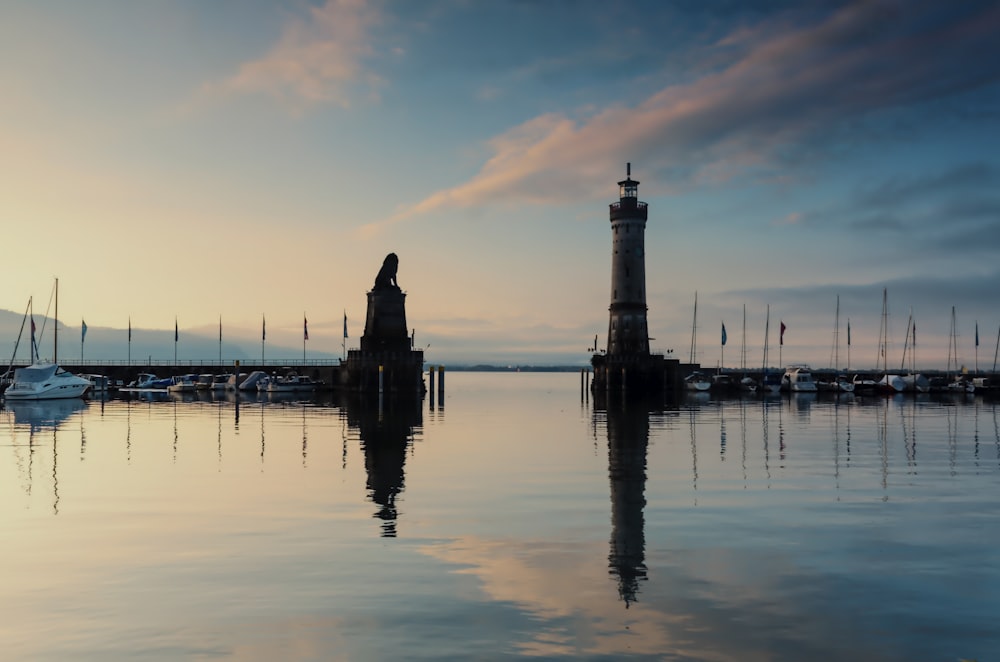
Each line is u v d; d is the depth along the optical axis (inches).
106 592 776.3
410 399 4357.8
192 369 5890.8
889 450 1921.8
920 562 886.4
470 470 1563.7
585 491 1325.0
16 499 1245.7
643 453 1855.3
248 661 619.2
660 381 5019.7
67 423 2674.7
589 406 3971.5
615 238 5009.8
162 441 2090.3
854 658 628.4
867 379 5487.2
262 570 848.3
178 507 1182.3
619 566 869.8
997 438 2217.0
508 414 3270.2
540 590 786.8
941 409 3622.0
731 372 6392.7
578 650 639.8
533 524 1071.0
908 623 700.7
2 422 2721.5
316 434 2297.0
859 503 1226.0
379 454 1819.6
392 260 4507.9
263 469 1573.6
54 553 915.4
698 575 837.8
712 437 2251.5
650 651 638.5
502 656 627.5
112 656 628.1
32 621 700.0
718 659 624.7
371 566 866.1
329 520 1091.9
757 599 761.0
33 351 5032.0
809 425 2679.6
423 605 742.5
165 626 688.4
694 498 1264.8
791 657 629.3
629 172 5032.0
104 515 1122.7
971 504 1218.0
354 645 649.0
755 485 1390.3
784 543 969.5
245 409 3447.3
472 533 1018.7
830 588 794.8
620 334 4977.9
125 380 5782.5
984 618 711.7
